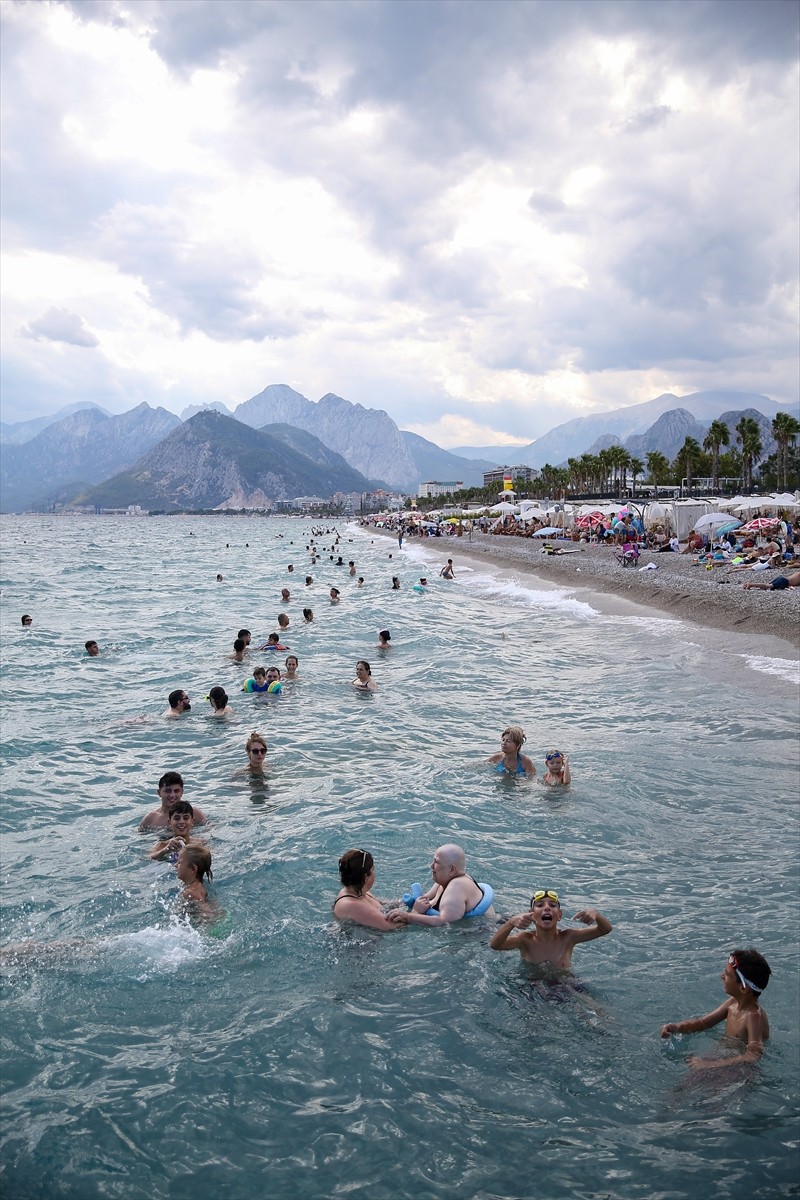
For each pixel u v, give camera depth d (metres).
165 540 141.38
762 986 6.29
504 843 10.42
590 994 6.98
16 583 51.16
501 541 92.06
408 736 15.87
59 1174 4.96
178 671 22.34
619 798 12.06
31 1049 6.22
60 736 15.77
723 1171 4.97
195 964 7.50
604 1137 5.31
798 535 53.28
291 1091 5.78
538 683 20.67
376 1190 4.87
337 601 39.78
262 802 12.14
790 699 17.84
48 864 9.88
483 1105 5.63
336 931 8.09
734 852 10.05
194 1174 4.99
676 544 60.03
